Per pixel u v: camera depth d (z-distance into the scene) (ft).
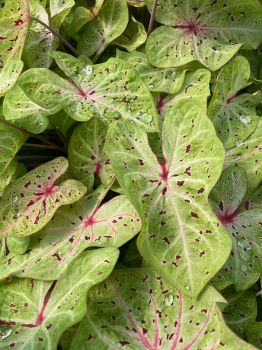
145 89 2.00
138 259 1.92
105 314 1.70
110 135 1.80
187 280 1.65
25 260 1.91
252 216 1.91
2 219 1.95
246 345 1.53
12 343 1.71
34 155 2.29
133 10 2.50
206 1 2.23
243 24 2.29
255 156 1.98
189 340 1.63
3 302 1.83
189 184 1.75
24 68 2.30
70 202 1.91
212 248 1.66
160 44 2.21
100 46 2.35
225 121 2.12
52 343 1.60
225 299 1.71
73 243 1.89
